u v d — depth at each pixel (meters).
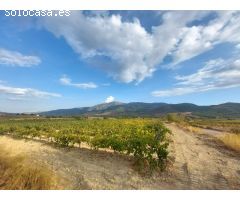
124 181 8.93
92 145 15.91
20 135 26.02
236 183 8.96
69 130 26.75
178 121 62.91
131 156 13.27
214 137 24.78
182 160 12.89
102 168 10.84
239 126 46.50
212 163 12.34
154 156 12.91
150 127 29.91
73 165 11.39
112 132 22.23
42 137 24.50
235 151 16.11
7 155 8.89
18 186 6.63
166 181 9.05
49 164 11.46
